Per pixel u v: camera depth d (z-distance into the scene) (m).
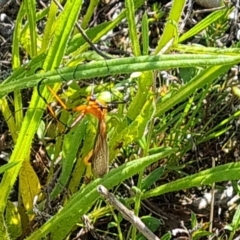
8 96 0.17
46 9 0.15
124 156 0.16
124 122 0.13
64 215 0.12
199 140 0.17
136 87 0.17
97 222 0.16
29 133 0.11
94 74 0.09
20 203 0.14
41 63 0.12
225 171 0.11
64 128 0.15
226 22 0.18
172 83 0.17
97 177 0.12
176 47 0.12
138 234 0.14
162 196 0.17
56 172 0.14
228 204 0.17
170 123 0.16
